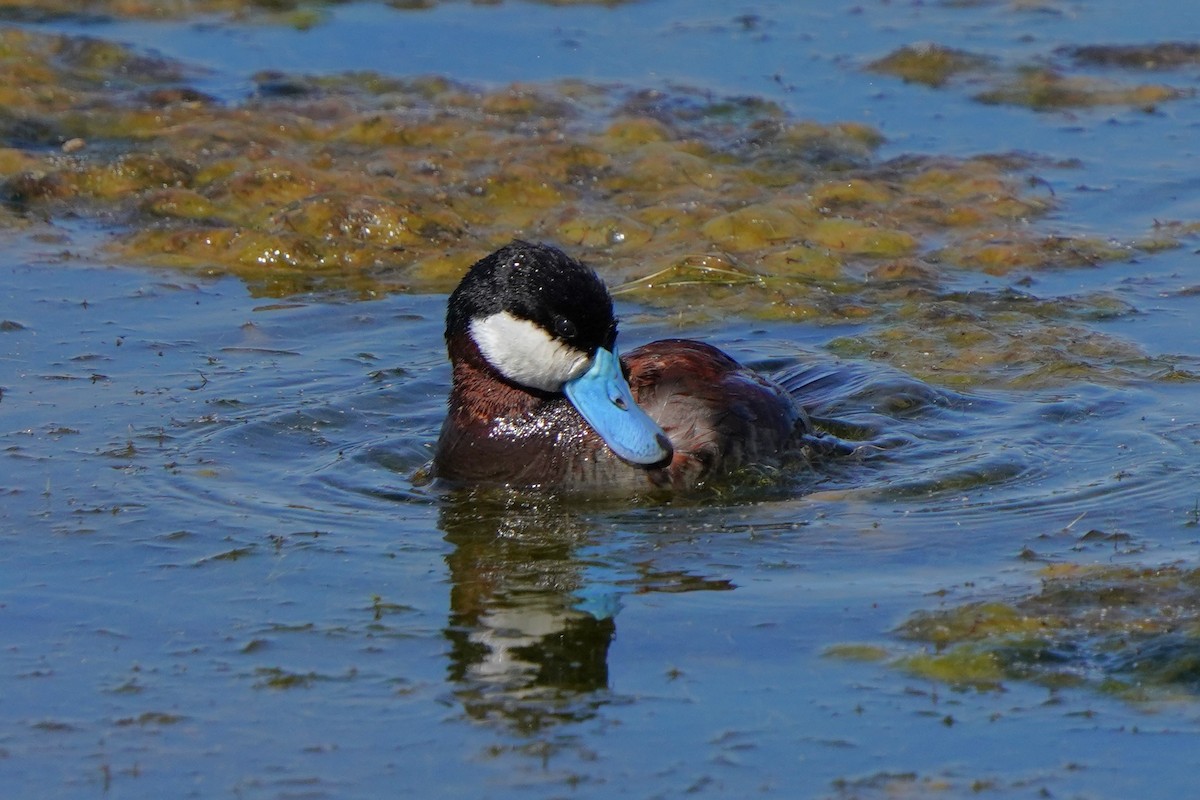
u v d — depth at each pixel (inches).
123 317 578.6
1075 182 725.9
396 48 924.0
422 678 331.9
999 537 397.1
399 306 600.7
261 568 385.1
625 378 458.3
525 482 444.5
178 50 919.0
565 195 717.3
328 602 367.6
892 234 665.6
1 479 436.1
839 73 881.5
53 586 374.3
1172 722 308.5
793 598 364.5
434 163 742.5
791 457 453.4
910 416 490.9
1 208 698.2
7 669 336.2
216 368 530.3
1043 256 639.8
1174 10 977.5
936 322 573.3
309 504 428.1
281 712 319.3
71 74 860.6
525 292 442.0
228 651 343.9
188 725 315.0
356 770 299.0
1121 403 490.9
